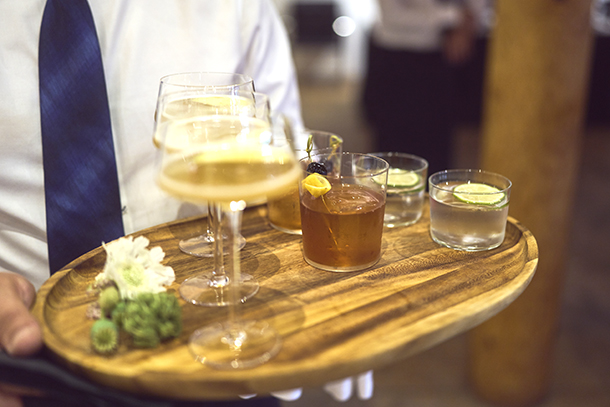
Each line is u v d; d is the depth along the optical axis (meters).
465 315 0.75
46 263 1.13
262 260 0.93
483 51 4.71
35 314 0.74
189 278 0.87
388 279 0.85
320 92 6.59
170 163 0.62
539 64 1.60
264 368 0.64
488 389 1.97
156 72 1.16
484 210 0.92
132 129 1.15
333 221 0.85
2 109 1.01
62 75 0.96
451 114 3.49
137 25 1.13
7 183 1.05
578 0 1.55
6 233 1.09
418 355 2.22
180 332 0.72
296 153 0.97
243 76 0.98
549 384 1.98
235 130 0.71
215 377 0.63
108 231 1.01
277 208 1.03
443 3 3.27
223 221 1.03
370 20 7.46
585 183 3.78
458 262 0.91
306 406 1.96
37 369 0.66
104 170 1.00
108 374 0.64
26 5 1.01
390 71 3.45
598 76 4.82
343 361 0.65
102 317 0.74
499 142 1.74
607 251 2.92
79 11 0.98
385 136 3.62
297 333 0.72
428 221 1.09
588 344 2.24
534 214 1.75
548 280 1.82
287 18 7.36
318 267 0.89
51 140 0.96
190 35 1.18
